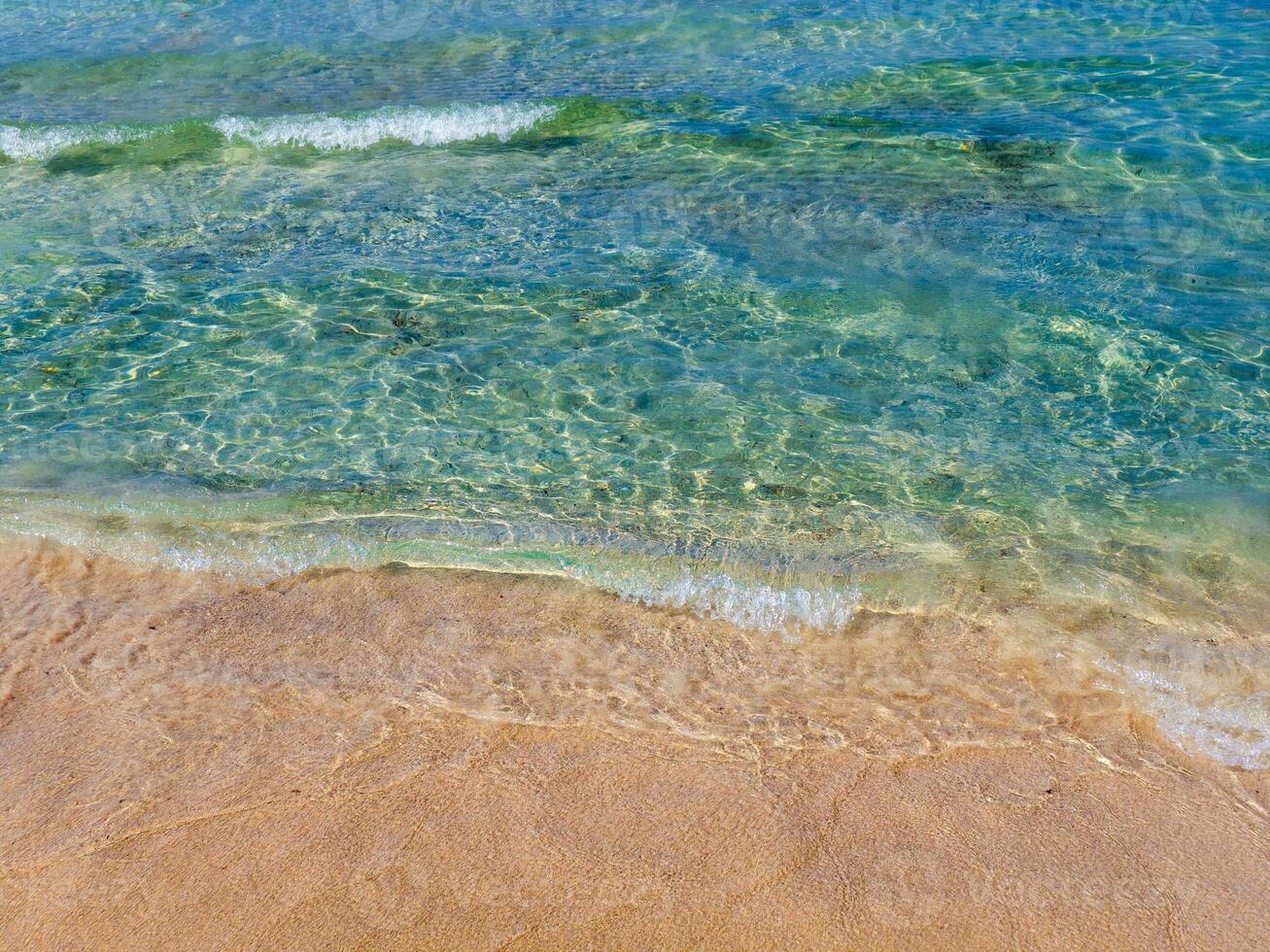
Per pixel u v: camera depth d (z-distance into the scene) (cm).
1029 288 671
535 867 330
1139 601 431
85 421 566
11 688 404
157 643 426
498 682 404
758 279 694
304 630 432
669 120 937
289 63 1123
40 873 330
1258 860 331
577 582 454
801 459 531
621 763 368
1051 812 347
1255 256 693
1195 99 912
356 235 768
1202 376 582
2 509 496
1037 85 963
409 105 1001
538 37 1167
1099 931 310
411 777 363
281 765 369
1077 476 511
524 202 812
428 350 630
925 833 341
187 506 500
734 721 385
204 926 313
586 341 634
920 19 1149
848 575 450
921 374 596
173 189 848
